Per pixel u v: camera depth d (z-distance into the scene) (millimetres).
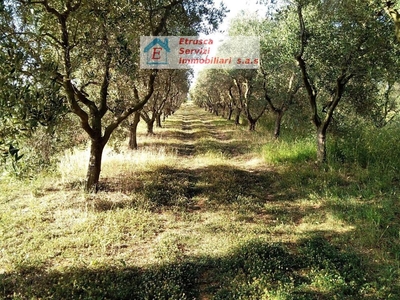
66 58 6535
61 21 6379
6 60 4164
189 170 12281
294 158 12578
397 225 6629
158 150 15422
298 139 14953
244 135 21109
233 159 14562
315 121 11391
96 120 8766
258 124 25516
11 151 4184
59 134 7691
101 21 6320
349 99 12219
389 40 8578
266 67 16703
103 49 6965
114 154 12750
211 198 9047
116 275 5129
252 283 4871
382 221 6836
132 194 8812
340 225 7012
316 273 5133
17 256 5555
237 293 4695
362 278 4961
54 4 6500
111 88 9766
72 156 11547
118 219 7188
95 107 8734
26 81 4582
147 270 5340
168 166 12406
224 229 7012
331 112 10930
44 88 4598
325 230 6883
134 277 5121
